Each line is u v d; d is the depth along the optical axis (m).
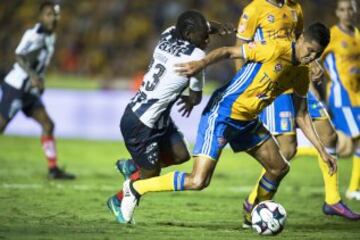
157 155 19.75
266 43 18.11
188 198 26.75
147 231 18.56
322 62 27.50
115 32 68.75
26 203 23.80
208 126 18.72
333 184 23.00
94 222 20.09
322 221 22.36
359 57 27.31
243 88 18.38
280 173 19.56
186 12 19.23
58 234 17.38
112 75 65.88
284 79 18.48
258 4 20.38
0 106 30.55
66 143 47.59
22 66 30.03
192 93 19.52
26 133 51.88
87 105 51.38
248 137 19.19
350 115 27.33
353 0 27.19
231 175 35.41
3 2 65.38
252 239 17.81
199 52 18.94
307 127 19.66
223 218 22.25
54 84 59.03
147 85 19.25
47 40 30.38
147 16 68.81
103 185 29.73
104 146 46.56
